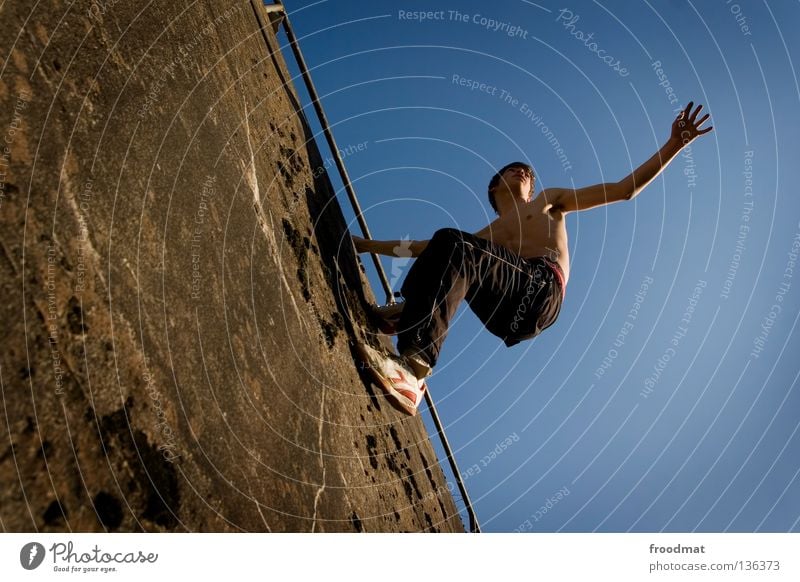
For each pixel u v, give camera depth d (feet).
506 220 10.22
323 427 6.25
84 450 3.22
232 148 6.66
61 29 4.30
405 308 8.16
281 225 7.39
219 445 4.35
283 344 6.07
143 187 4.59
